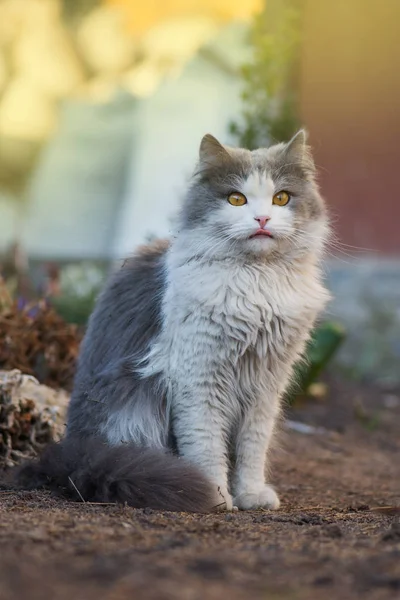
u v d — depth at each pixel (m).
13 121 13.95
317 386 10.59
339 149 12.75
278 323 5.49
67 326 7.73
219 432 5.56
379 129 12.71
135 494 5.08
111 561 3.43
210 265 5.46
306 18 12.67
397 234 12.77
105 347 5.88
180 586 3.17
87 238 13.76
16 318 7.51
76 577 3.23
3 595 3.04
